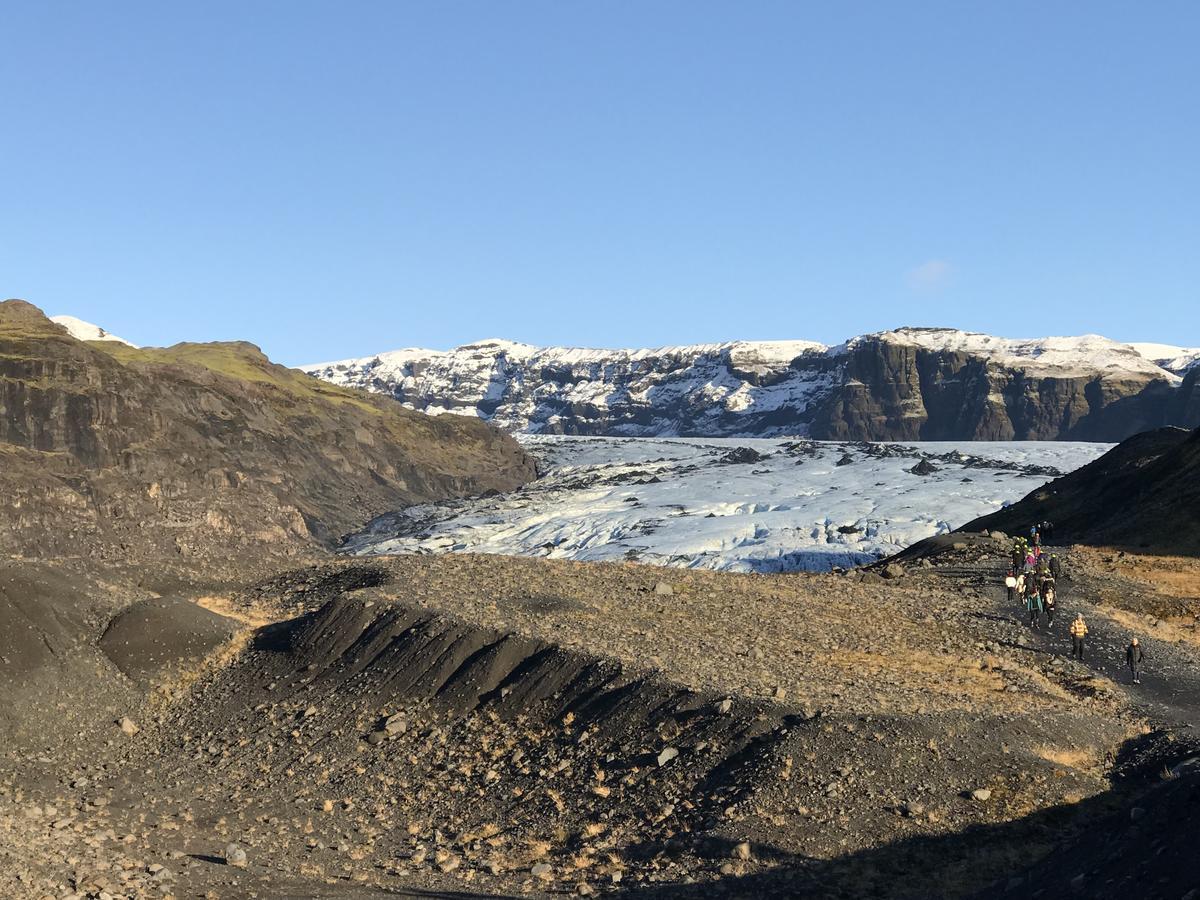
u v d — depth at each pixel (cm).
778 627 4366
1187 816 2098
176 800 3378
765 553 18688
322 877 2614
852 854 2567
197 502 17450
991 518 9519
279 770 3562
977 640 4422
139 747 3925
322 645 4325
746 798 2792
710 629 4253
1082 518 8425
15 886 2245
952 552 6775
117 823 3112
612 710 3384
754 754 2988
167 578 5422
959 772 2894
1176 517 7162
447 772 3341
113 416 19388
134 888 2373
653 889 2452
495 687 3741
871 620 4644
